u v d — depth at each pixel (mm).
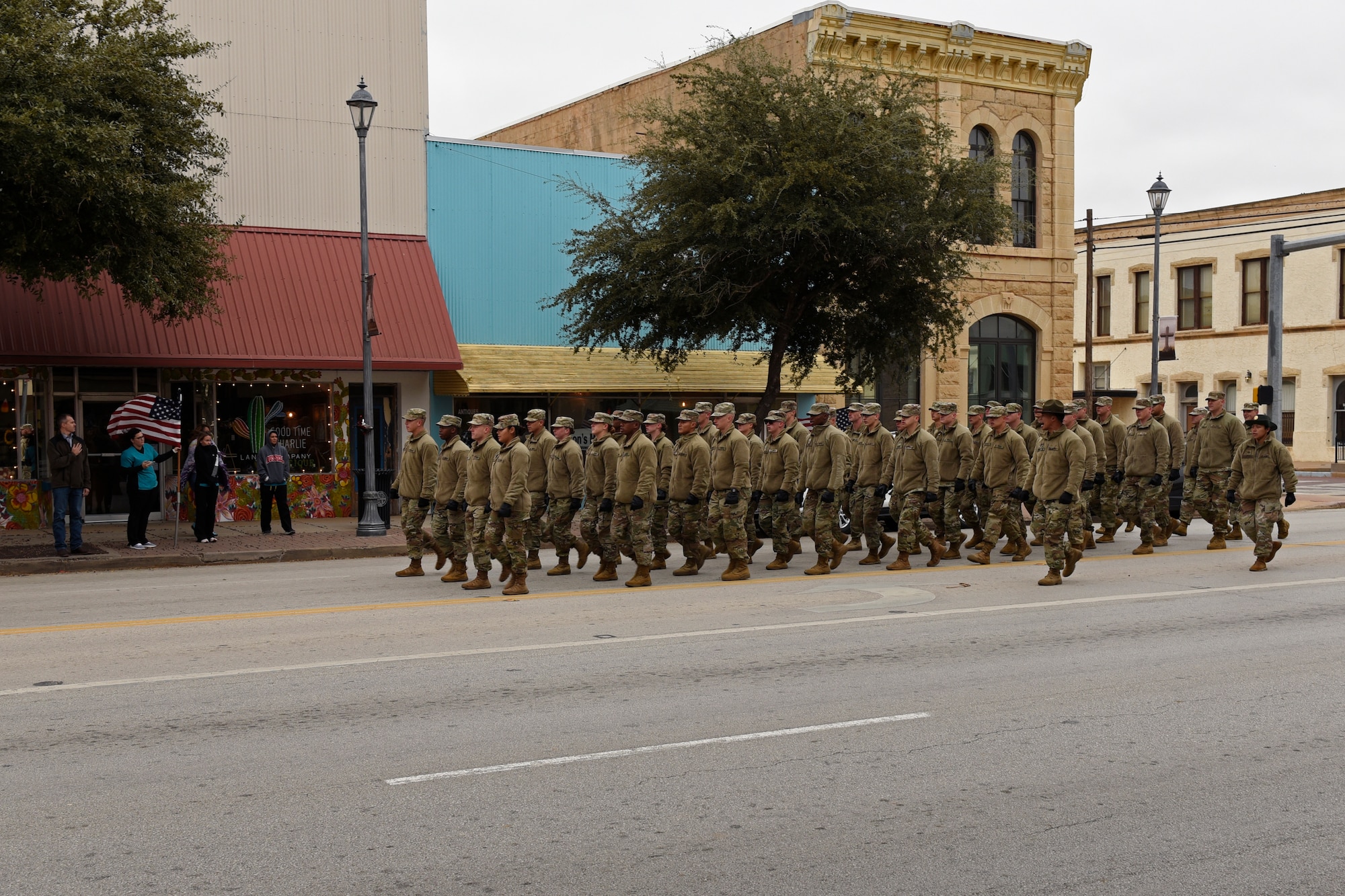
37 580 14961
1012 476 15391
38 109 15016
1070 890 4977
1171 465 17750
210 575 15391
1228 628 10703
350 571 15555
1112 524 18000
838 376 23906
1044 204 29875
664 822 5695
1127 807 5977
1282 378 45562
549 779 6309
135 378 21375
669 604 12016
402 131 24016
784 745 6949
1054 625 10797
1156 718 7609
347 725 7305
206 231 18266
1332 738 7184
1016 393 29953
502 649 9617
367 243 19766
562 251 25250
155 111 16812
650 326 23219
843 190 20172
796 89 21094
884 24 27531
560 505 14375
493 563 16156
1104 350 51500
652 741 7004
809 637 10195
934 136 22828
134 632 10445
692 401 25531
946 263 21750
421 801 5965
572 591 13062
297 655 9375
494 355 23922
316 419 22875
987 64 28859
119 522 21438
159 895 4840
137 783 6215
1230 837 5586
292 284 22188
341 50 23594
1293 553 16734
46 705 7781
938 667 9031
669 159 21531
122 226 16562
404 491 14383
